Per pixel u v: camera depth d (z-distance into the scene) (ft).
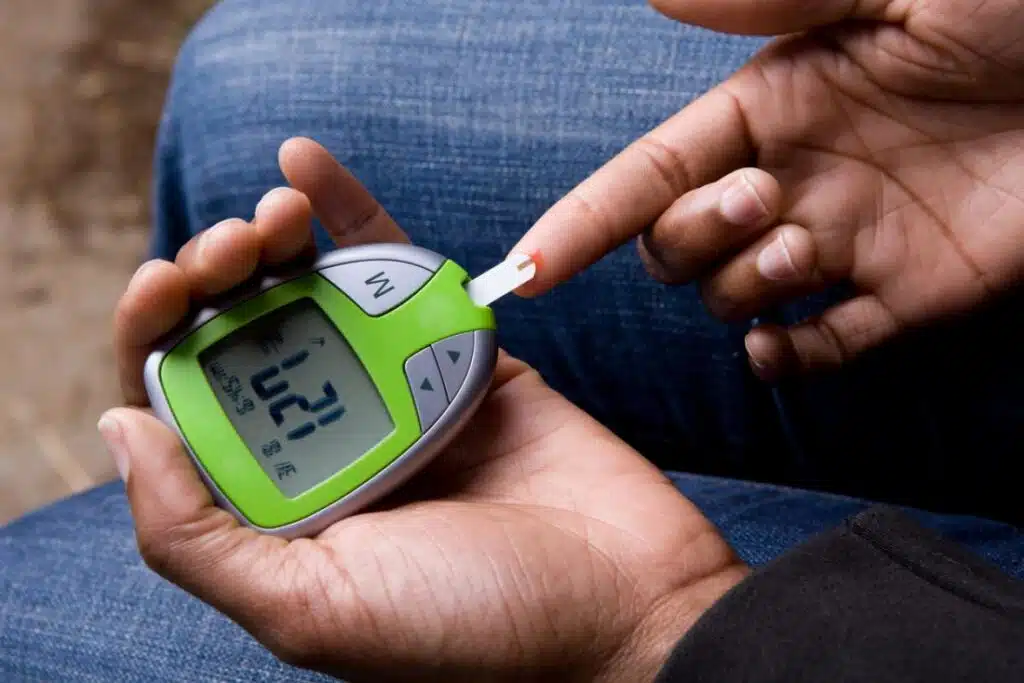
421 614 1.71
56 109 3.27
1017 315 1.91
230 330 1.82
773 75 1.86
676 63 1.99
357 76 2.07
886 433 1.98
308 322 1.84
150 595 1.90
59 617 1.89
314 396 1.83
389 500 1.84
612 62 2.01
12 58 3.33
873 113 1.86
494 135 2.03
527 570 1.73
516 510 1.79
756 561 1.87
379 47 2.07
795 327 1.91
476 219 2.04
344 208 1.93
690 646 1.65
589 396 2.07
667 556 1.77
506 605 1.71
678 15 1.84
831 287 1.96
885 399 1.97
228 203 2.11
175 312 1.80
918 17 1.79
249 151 2.09
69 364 2.96
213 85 2.12
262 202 1.80
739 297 1.86
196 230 2.15
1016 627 1.61
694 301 1.99
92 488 2.08
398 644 1.71
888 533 1.70
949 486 1.99
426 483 1.85
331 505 1.80
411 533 1.74
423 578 1.72
